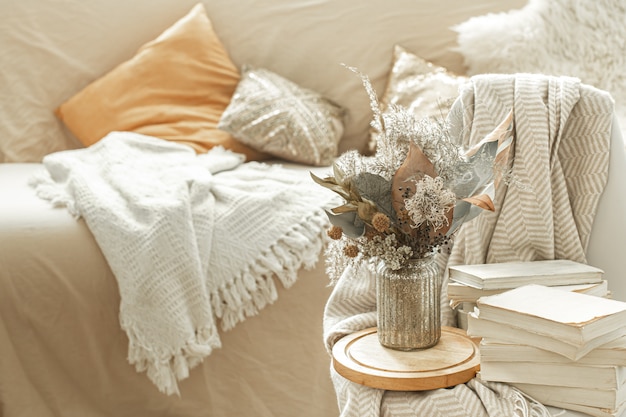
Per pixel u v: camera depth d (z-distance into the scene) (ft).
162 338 6.33
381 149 3.95
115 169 7.19
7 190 7.27
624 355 3.39
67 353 6.41
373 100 3.98
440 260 4.66
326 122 8.64
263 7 9.48
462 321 4.46
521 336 3.58
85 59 9.36
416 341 4.01
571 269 4.09
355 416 3.83
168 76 8.98
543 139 4.31
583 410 3.52
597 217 4.37
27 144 9.13
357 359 3.95
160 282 6.31
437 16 9.21
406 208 3.68
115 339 6.46
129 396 6.54
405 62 8.84
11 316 6.30
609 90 8.20
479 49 8.60
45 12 9.37
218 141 8.56
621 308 3.51
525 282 3.99
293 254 6.75
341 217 3.83
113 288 6.42
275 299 6.68
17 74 9.21
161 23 9.52
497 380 3.68
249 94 8.52
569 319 3.38
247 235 6.68
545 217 4.30
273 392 6.75
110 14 9.46
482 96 4.49
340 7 9.37
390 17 9.27
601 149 4.33
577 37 8.30
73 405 6.48
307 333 6.77
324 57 9.30
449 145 3.87
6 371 6.30
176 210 6.43
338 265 4.12
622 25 8.23
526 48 8.40
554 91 4.40
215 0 9.51
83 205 6.59
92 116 8.86
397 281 3.96
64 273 6.35
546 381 3.57
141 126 8.75
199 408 6.62
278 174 7.52
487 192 3.82
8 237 6.34
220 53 9.20
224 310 6.61
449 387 3.81
